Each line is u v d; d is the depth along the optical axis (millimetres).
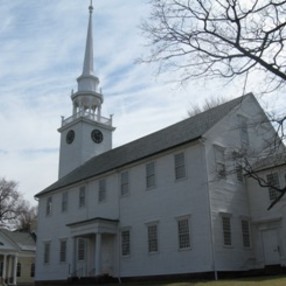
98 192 34469
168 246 27094
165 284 22734
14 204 78750
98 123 46406
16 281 57312
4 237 55031
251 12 9797
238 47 9938
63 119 48031
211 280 22797
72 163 44781
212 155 26938
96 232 30281
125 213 31125
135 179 31141
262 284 17578
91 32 52094
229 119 29078
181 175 27625
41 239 40188
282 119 10844
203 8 9992
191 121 32406
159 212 28391
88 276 31922
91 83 48375
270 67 9945
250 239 27625
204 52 10188
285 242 25922
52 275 37188
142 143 35125
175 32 10234
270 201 27406
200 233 25391
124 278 29578
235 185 27984
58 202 39375
